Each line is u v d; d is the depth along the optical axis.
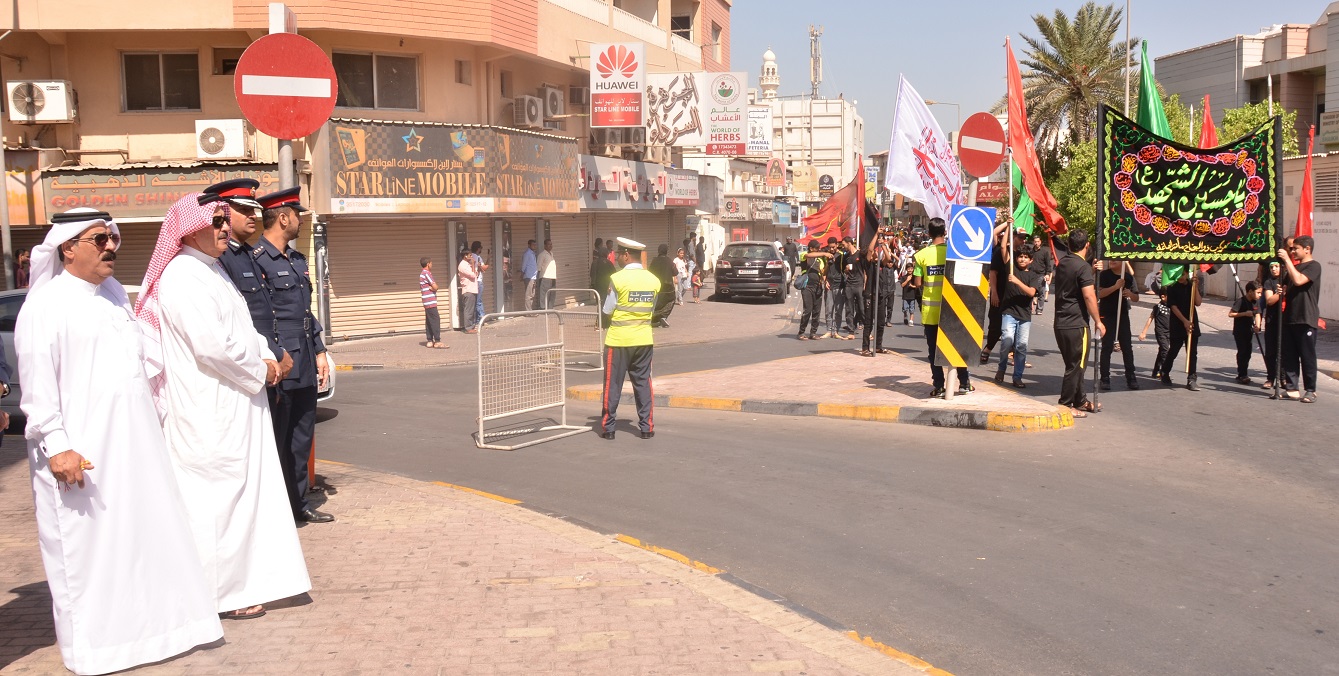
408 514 7.02
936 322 11.86
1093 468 8.73
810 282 20.98
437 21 21.77
